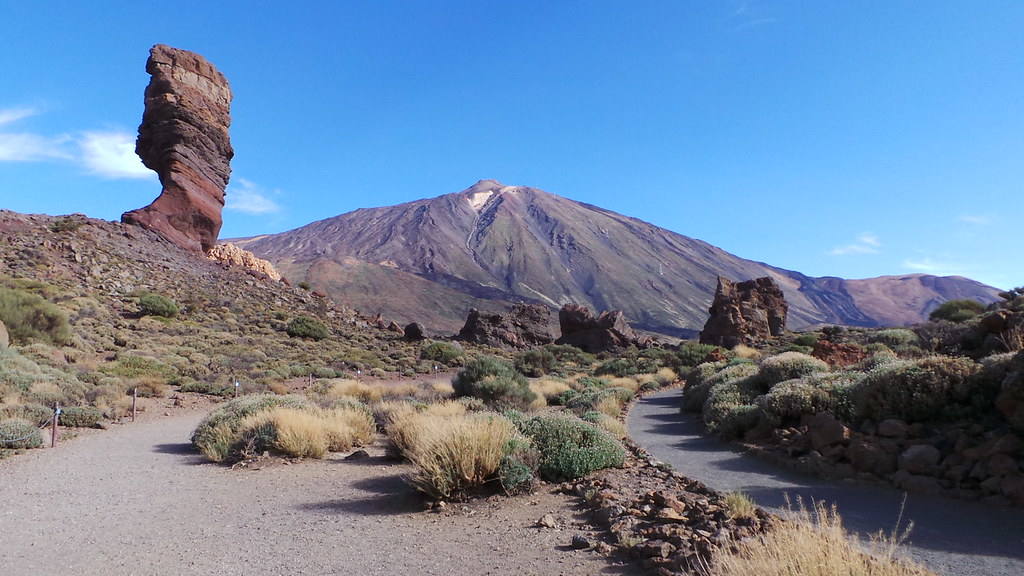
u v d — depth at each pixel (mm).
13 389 17422
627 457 10672
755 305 55781
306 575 5375
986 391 9141
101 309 40625
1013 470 7215
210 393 25312
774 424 11828
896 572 3930
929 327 26609
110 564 5824
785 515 6543
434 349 51188
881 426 9359
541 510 7434
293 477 10281
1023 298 22078
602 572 5117
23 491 9227
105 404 19719
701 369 25078
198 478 10312
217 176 68625
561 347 58719
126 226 60125
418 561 5688
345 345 51500
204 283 57531
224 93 69375
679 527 5910
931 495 7461
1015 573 4762
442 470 8078
